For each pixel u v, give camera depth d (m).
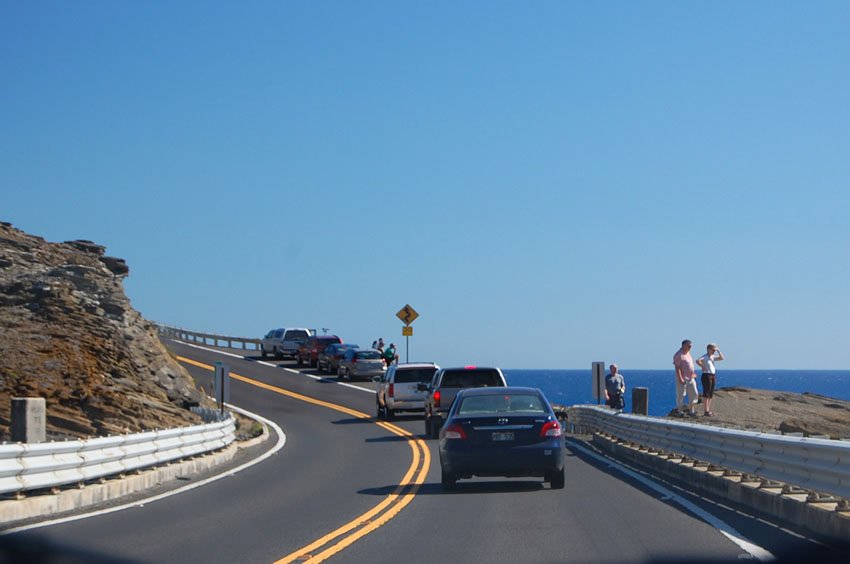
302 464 25.86
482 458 18.59
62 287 38.78
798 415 33.47
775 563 10.97
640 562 11.23
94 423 31.20
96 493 17.52
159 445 21.55
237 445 31.16
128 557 11.91
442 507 16.69
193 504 17.41
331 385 61.19
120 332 39.31
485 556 11.85
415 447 30.94
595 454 27.98
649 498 17.48
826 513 12.76
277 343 77.88
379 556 11.95
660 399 133.62
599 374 36.41
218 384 34.25
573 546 12.47
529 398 19.77
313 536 13.59
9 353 33.25
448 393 33.09
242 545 12.84
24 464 15.30
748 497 16.08
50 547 12.55
